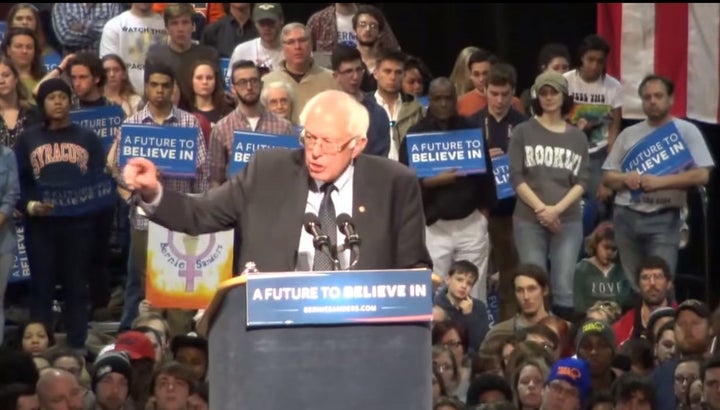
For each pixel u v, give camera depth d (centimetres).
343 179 964
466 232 1912
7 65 1880
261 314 879
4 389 1430
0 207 1777
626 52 2231
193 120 1892
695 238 2314
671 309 1711
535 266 1747
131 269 1859
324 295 882
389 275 887
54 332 1861
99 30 2200
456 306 1803
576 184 1903
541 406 1503
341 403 884
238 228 969
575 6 2552
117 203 2020
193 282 1728
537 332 1666
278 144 1789
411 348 890
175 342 1636
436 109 1891
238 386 888
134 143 1791
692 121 2392
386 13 2569
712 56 2238
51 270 1836
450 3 2566
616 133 2164
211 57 2011
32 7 2077
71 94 1897
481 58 2059
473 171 1884
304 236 955
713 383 1395
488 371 1628
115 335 1908
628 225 1931
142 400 1575
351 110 954
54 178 1825
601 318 1752
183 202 953
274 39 2108
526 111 2138
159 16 2152
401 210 966
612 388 1492
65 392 1436
